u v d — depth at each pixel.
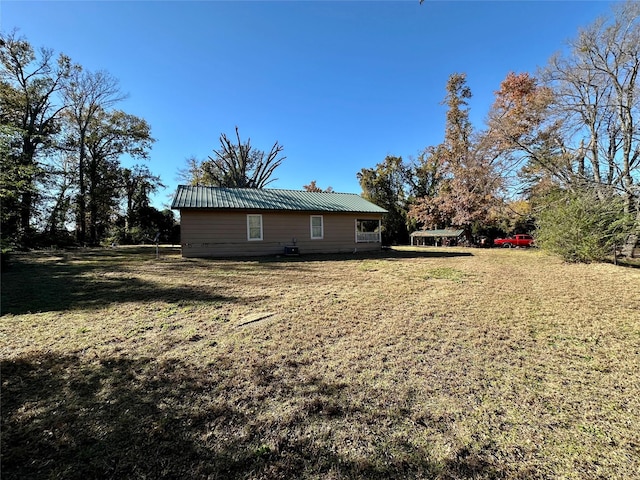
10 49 18.05
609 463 1.70
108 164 24.67
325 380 2.63
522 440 1.90
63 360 2.97
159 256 12.99
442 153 25.73
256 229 13.71
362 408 2.23
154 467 1.66
